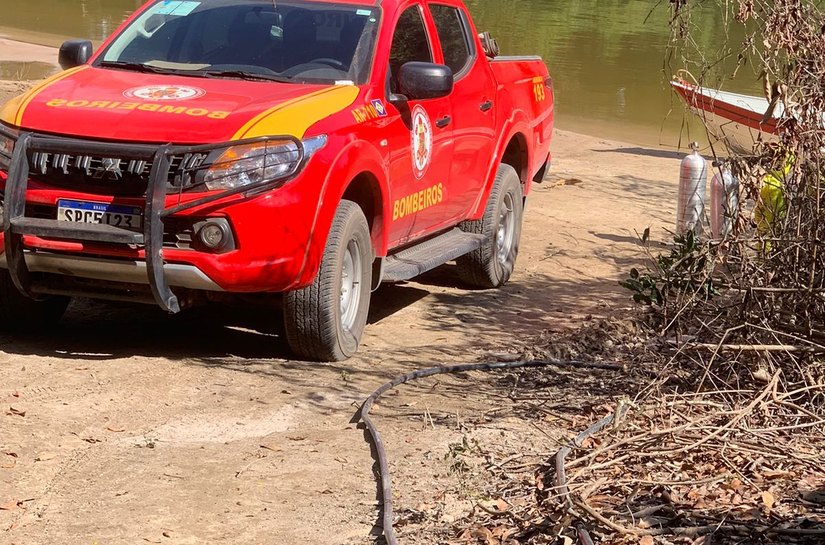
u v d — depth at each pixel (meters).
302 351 6.70
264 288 6.22
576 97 22.36
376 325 7.76
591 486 4.72
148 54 7.26
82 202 6.11
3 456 5.02
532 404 6.08
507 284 9.23
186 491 4.83
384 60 7.21
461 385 6.42
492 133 8.55
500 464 5.17
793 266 6.10
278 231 6.14
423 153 7.46
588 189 13.88
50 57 22.12
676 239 6.91
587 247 10.73
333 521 4.60
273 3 7.48
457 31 8.46
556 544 4.31
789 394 5.52
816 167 5.91
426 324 7.84
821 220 5.95
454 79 8.12
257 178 6.10
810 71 5.89
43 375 6.13
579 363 6.80
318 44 7.21
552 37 29.20
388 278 7.20
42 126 6.24
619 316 8.06
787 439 5.40
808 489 4.79
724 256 6.25
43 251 6.18
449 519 4.60
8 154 6.27
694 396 5.84
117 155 6.02
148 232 5.95
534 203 12.77
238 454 5.25
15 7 31.86
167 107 6.35
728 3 6.25
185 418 5.66
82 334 7.05
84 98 6.50
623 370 6.68
